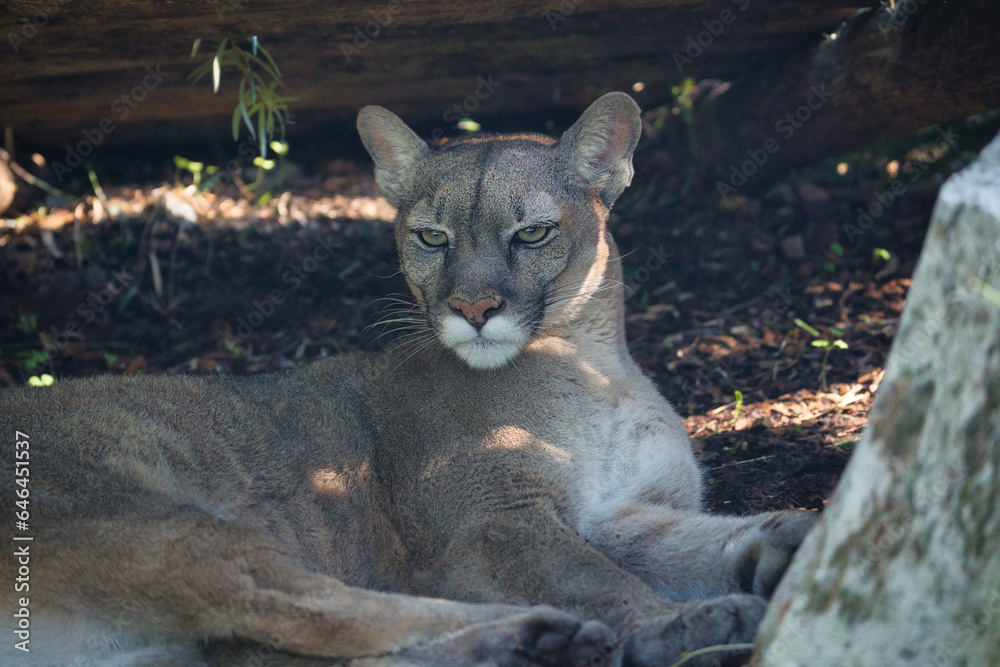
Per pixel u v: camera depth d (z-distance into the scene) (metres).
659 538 7.91
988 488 4.49
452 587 7.72
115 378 8.41
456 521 8.01
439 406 8.64
